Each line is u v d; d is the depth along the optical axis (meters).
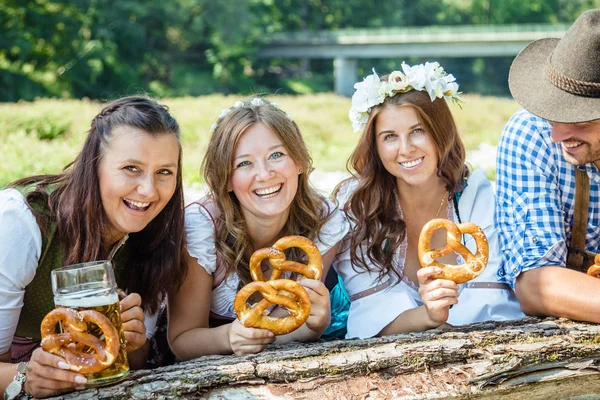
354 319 3.13
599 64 2.63
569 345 2.55
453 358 2.50
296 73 55.06
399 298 3.08
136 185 2.48
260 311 2.58
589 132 2.73
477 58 57.69
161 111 2.57
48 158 11.20
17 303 2.52
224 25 49.03
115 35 44.50
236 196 2.98
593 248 3.16
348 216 3.25
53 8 42.69
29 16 40.75
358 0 61.97
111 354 2.24
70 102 19.31
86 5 43.69
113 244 2.74
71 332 2.23
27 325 2.75
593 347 2.56
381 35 49.38
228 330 2.75
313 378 2.39
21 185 2.62
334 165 12.94
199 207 3.02
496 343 2.58
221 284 3.04
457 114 20.06
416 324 2.87
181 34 49.16
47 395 2.29
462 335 2.62
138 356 3.04
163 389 2.29
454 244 2.68
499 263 3.18
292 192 2.89
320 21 61.88
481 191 3.34
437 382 2.43
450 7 65.38
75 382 2.25
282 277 3.10
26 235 2.48
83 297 2.26
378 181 3.23
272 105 2.93
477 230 2.69
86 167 2.50
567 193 3.03
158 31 48.22
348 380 2.41
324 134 18.88
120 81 42.69
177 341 2.91
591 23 2.68
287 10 61.12
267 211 2.86
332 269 3.43
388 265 3.25
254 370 2.37
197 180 9.99
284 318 2.60
